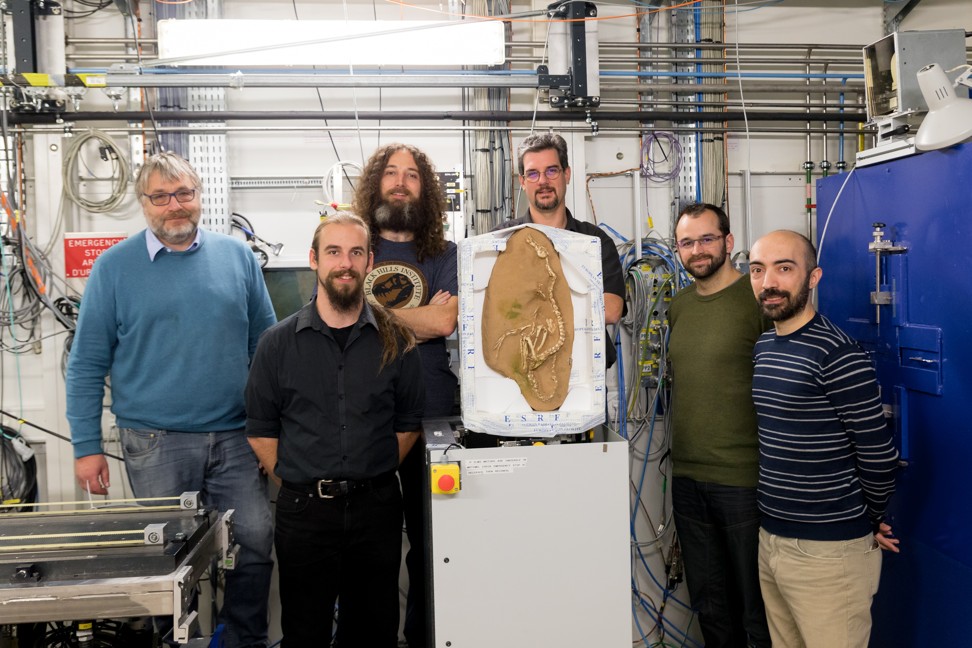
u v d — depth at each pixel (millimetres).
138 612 1399
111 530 1581
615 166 2895
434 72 2625
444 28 2469
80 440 2129
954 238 1977
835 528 1880
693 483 2299
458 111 2750
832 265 2510
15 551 1464
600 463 1682
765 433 1980
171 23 2379
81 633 1658
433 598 1666
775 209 2986
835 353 1854
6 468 2611
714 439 2223
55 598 1375
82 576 1426
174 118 2580
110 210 2648
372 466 1903
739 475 2182
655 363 2793
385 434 1942
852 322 2410
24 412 2639
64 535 1520
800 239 1906
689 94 2883
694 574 2344
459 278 1711
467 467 1647
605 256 2213
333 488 1861
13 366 2639
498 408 1705
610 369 2850
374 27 2459
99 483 2145
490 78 2580
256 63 2438
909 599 2195
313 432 1880
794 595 1935
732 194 2963
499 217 2777
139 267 2150
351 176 2723
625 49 2844
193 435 2180
